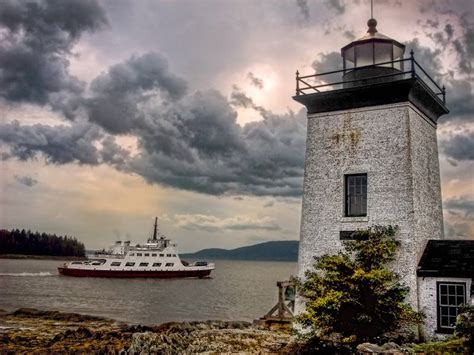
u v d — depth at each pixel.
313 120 19.67
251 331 24.09
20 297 65.62
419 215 17.73
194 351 19.31
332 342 16.69
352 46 19.95
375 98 18.36
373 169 18.11
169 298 69.25
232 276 146.25
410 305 16.47
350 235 18.16
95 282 90.44
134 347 20.27
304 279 18.67
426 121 19.86
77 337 24.88
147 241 100.62
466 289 15.96
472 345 13.62
